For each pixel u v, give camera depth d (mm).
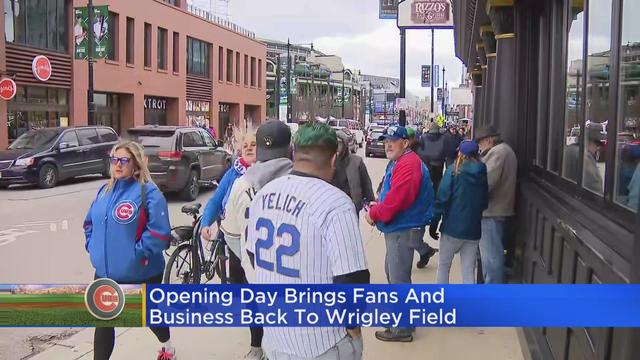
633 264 2305
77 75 29750
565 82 5254
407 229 4961
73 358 4930
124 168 3949
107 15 27562
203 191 17297
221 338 5285
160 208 4012
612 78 3549
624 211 3215
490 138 6055
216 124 48281
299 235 2344
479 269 6789
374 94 146375
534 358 4535
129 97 35062
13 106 25984
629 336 2312
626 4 3383
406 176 4836
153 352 4953
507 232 6695
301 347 2455
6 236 10125
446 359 4750
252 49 56594
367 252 8680
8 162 16609
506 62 7414
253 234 2525
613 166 3473
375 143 33531
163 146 14578
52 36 28344
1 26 24281
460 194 5289
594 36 4141
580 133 4414
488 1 7547
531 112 7094
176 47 41094
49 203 14180
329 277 2357
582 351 3104
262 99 59969
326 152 2467
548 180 5977
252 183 3904
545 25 6398
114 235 3930
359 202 5953
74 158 18219
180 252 6234
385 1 29266
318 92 99938
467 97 40344
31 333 5566
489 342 5117
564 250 3764
